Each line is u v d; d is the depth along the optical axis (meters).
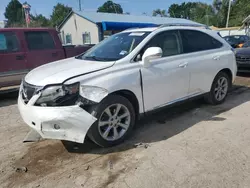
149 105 3.93
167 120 4.51
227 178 2.76
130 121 3.69
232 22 43.94
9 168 3.10
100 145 3.44
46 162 3.21
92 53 4.38
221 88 5.33
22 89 3.58
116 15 25.61
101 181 2.79
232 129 4.02
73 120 3.10
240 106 5.21
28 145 3.69
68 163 3.17
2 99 6.53
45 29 6.89
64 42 30.39
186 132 3.97
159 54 3.63
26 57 6.49
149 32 4.16
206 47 4.95
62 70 3.50
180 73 4.27
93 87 3.23
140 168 3.00
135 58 3.79
